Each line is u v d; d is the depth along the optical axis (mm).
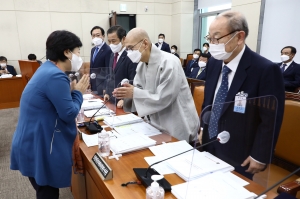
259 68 1012
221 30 1014
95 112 1846
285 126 1463
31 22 5629
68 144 1187
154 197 782
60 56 1145
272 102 834
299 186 1005
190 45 7109
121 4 6426
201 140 908
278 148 1501
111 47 2373
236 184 854
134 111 1863
